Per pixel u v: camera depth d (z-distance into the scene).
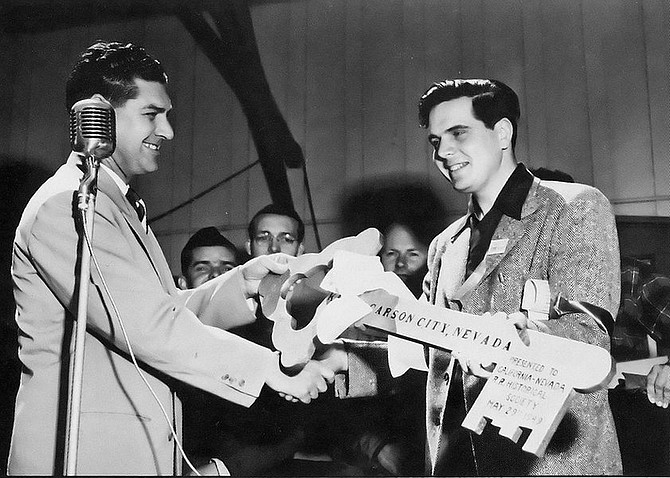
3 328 2.48
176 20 2.72
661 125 2.49
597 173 2.49
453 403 2.39
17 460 2.13
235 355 2.33
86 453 2.09
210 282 2.56
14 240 2.37
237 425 2.45
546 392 2.21
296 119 2.64
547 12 2.60
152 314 2.20
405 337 2.43
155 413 2.18
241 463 2.44
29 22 2.78
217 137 2.65
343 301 2.49
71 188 2.25
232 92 2.67
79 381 1.82
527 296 2.39
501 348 2.33
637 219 2.44
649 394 2.32
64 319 2.19
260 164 2.62
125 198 2.28
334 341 2.47
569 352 2.26
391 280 2.50
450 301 2.44
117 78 2.66
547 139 2.53
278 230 2.57
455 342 2.38
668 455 2.29
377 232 2.54
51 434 2.13
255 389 2.33
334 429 2.44
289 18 2.70
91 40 2.73
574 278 2.38
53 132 2.70
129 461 2.12
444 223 2.51
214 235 2.59
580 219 2.43
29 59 2.75
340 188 2.58
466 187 2.52
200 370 2.26
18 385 2.43
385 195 2.56
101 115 1.91
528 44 2.59
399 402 2.43
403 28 2.65
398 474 2.40
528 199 2.48
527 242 2.44
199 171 2.63
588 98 2.54
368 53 2.66
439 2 2.65
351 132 2.61
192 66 2.70
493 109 2.56
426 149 2.57
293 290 2.53
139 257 2.24
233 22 2.72
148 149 2.63
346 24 2.68
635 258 2.40
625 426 2.32
